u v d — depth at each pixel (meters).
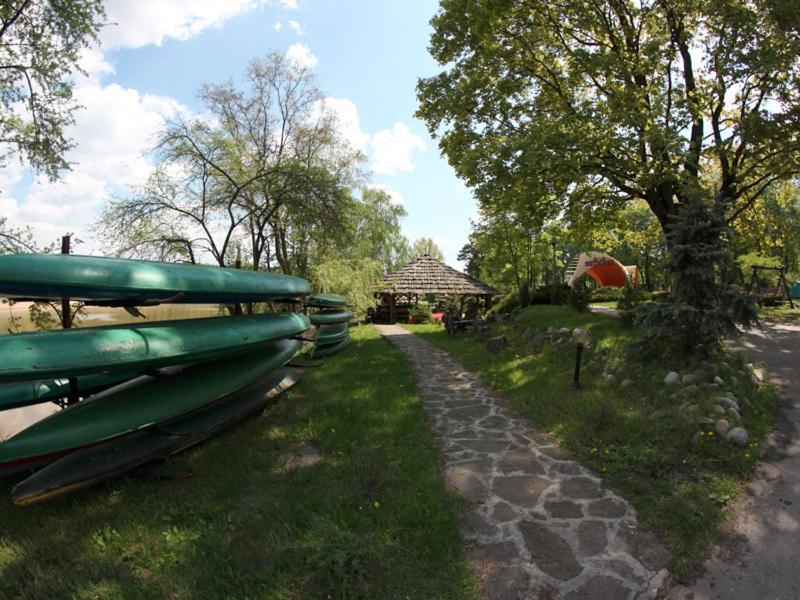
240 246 16.23
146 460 5.09
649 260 39.38
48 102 11.20
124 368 5.01
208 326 6.25
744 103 14.38
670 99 13.41
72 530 4.11
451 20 15.20
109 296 5.45
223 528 4.00
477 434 6.34
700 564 3.53
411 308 28.72
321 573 3.33
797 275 34.44
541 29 14.74
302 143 17.33
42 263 4.71
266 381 7.98
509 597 3.19
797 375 7.82
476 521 4.12
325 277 18.33
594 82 14.76
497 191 13.30
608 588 3.24
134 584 3.35
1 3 10.09
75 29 10.85
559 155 12.04
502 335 14.27
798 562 3.53
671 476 4.75
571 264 46.12
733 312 7.14
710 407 5.80
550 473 5.04
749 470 4.78
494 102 15.41
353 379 9.65
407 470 5.05
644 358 7.83
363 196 34.91
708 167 17.45
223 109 16.31
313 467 5.21
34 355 4.17
